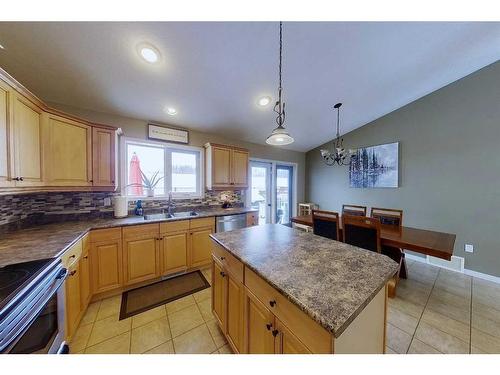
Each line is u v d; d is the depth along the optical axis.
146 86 2.20
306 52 1.98
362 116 3.60
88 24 1.48
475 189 2.68
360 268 1.06
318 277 0.96
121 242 2.15
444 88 2.93
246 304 1.17
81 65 1.83
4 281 0.94
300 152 5.10
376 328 0.98
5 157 1.33
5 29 1.46
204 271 2.77
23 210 1.95
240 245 1.45
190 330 1.66
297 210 5.07
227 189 3.40
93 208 2.46
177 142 3.13
